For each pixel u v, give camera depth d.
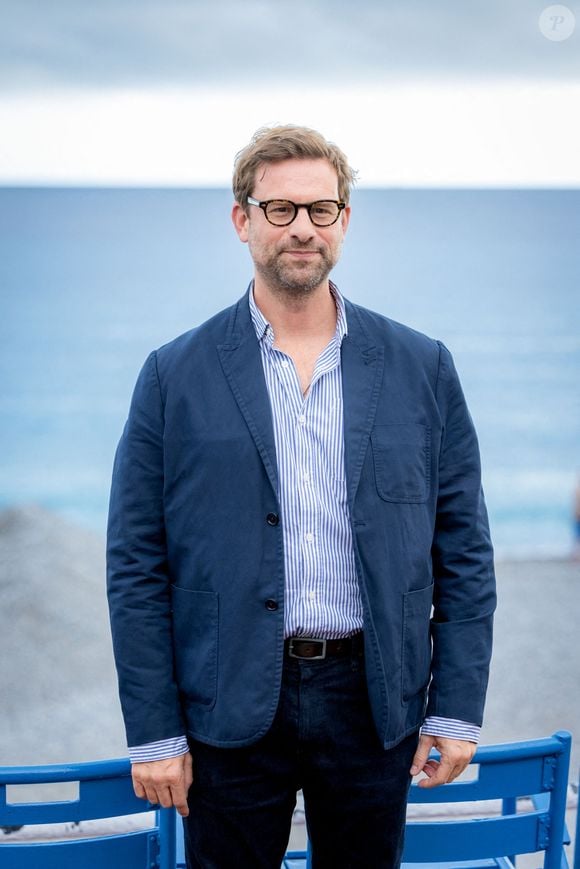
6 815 1.62
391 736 1.64
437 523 1.79
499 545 17.05
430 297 30.33
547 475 19.77
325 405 1.67
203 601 1.63
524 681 6.12
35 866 1.65
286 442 1.64
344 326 1.73
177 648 1.69
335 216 1.66
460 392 1.79
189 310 29.77
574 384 24.58
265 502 1.62
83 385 25.03
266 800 1.67
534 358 26.48
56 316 28.62
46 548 12.69
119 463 1.71
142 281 29.67
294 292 1.66
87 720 6.09
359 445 1.65
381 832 1.71
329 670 1.63
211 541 1.62
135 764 1.62
